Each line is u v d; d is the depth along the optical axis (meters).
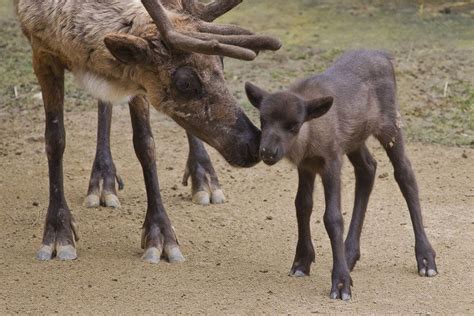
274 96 13.41
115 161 20.84
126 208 18.36
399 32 27.06
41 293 14.23
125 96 15.11
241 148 14.43
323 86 14.34
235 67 25.58
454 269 15.01
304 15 28.53
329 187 14.04
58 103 15.93
